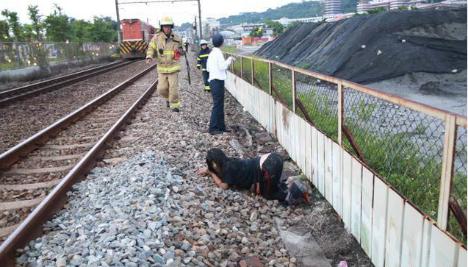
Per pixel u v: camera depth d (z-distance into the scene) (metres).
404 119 5.13
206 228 4.57
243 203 5.46
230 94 16.53
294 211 5.49
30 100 14.15
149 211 4.56
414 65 12.24
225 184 5.76
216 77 8.75
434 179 3.92
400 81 11.91
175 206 4.86
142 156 6.55
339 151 4.72
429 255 2.96
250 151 8.11
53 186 5.77
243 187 5.82
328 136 5.21
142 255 3.70
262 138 8.90
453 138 2.67
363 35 14.48
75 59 33.72
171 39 10.18
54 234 4.28
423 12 14.80
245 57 12.44
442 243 2.79
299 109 6.88
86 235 4.10
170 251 3.86
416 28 14.08
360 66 13.26
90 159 6.54
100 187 5.47
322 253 4.48
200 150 7.51
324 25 20.45
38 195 5.50
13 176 6.28
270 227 4.98
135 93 15.35
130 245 3.80
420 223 3.04
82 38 50.44
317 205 5.57
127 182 5.46
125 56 39.94
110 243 3.85
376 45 13.78
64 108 12.65
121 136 8.35
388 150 4.61
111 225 4.18
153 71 26.88
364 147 4.64
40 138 7.99
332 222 5.06
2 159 6.42
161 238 4.06
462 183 3.43
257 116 10.59
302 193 5.60
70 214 4.78
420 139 4.62
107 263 3.55
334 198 5.00
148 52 10.26
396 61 12.58
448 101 10.05
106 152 7.28
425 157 4.29
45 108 12.61
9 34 33.59
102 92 16.41
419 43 13.22
